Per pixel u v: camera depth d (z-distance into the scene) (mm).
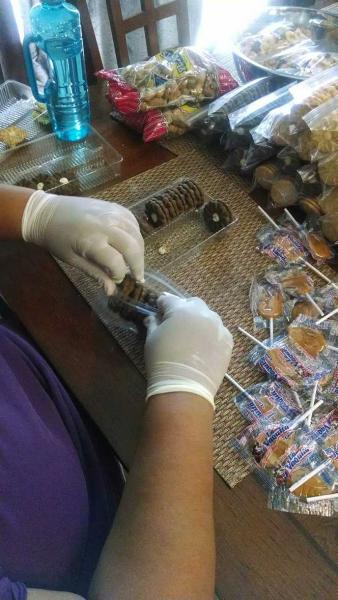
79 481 555
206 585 417
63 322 706
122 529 439
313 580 502
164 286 731
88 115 952
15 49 1273
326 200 763
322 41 1015
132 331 689
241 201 855
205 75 960
